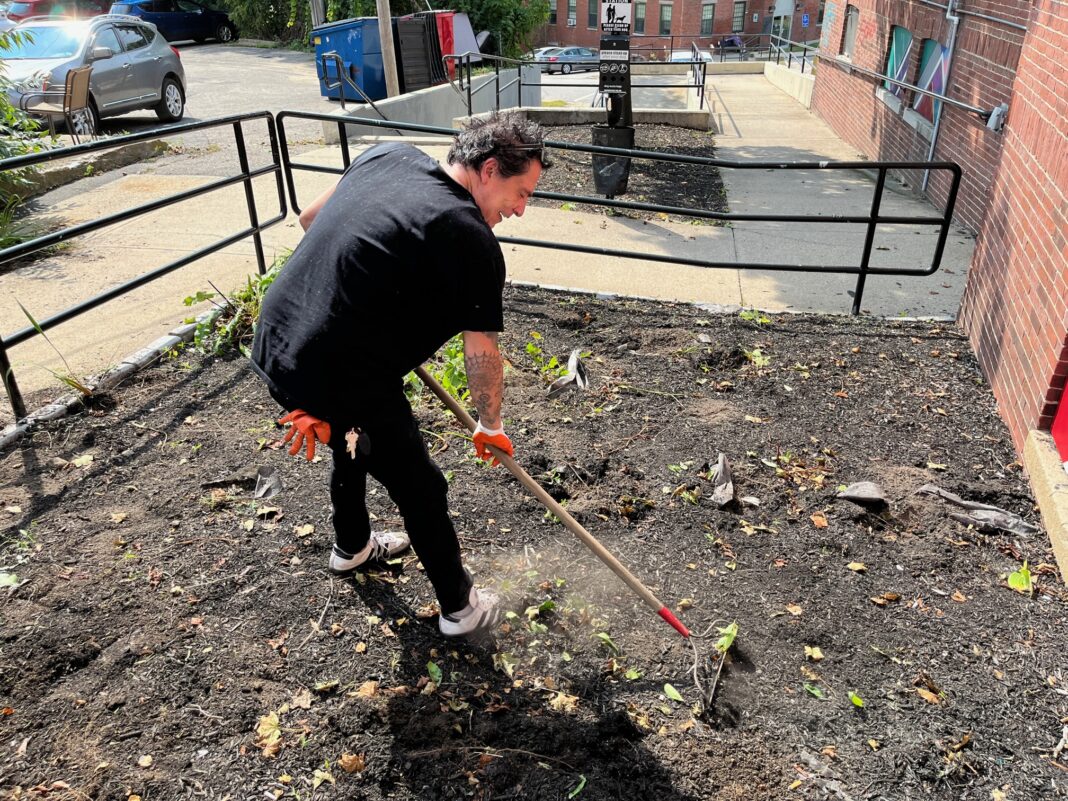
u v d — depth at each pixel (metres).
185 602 2.94
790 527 3.49
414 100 13.41
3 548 3.18
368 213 2.16
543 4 25.88
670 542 3.38
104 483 3.62
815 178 10.38
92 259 6.41
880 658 2.84
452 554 2.65
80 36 11.74
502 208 2.31
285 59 24.31
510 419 4.22
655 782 2.38
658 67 26.97
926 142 9.48
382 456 2.45
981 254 5.34
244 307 5.16
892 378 4.82
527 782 2.37
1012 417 4.22
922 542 3.42
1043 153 4.31
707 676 2.72
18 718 2.48
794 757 2.47
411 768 2.39
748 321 5.60
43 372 4.58
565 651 2.83
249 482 3.66
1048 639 2.92
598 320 5.58
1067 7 4.15
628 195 9.27
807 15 47.12
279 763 2.38
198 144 10.92
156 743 2.42
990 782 2.41
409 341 2.29
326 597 3.00
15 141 7.90
